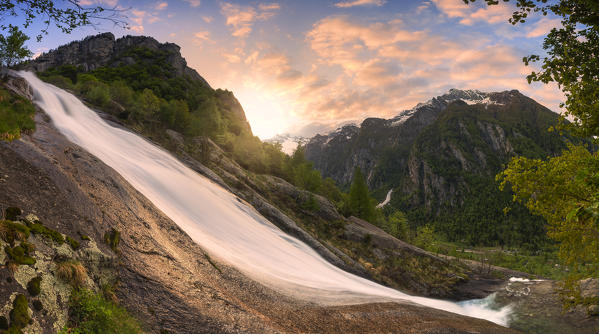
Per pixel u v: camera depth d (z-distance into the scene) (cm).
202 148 5462
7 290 674
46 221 977
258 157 8169
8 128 1398
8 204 923
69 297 803
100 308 822
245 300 1440
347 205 7938
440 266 5353
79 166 1661
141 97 7481
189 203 2836
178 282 1212
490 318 3203
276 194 5797
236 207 3584
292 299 1744
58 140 1909
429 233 11588
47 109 3522
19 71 4356
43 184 1155
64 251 895
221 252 2105
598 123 880
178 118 7281
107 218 1293
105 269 1000
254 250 2669
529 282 4656
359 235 5347
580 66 820
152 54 16938
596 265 1902
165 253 1392
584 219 340
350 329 1498
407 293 3925
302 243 3844
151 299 1021
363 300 2183
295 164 9744
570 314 2797
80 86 6619
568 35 818
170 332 928
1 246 739
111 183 1725
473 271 6281
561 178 1135
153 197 2466
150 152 3922
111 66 15538
